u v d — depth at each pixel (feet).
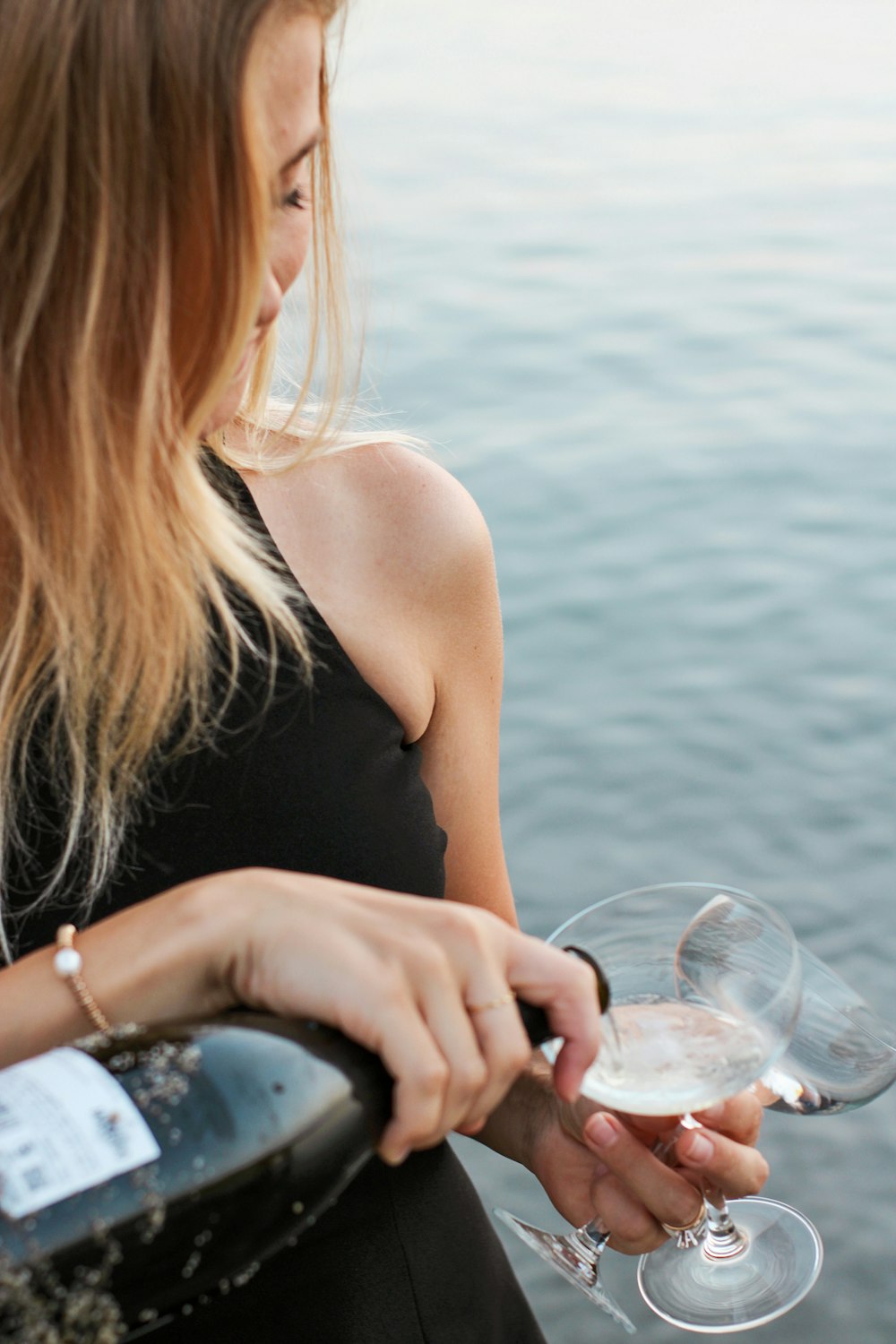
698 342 27.40
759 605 18.67
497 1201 10.50
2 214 3.11
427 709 3.88
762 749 15.97
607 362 26.55
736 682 17.17
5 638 3.40
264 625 3.60
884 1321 9.47
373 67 53.72
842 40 55.16
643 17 62.54
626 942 3.28
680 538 20.39
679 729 16.39
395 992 2.64
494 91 49.75
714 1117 3.51
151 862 3.56
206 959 2.74
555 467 22.52
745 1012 3.20
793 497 21.35
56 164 3.08
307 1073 2.62
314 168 3.71
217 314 3.18
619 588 19.29
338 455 3.84
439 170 40.09
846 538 20.15
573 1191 3.65
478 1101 2.68
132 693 3.44
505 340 27.66
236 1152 2.56
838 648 17.67
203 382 3.23
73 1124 2.52
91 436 3.20
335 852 3.63
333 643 3.67
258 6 3.04
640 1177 3.45
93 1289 2.49
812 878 13.98
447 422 24.14
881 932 13.21
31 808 3.49
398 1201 3.69
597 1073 3.20
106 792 3.43
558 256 32.68
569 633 18.38
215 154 3.09
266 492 3.78
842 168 38.83
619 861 14.44
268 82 3.14
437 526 3.84
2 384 3.19
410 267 32.09
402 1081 2.63
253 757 3.59
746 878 14.07
